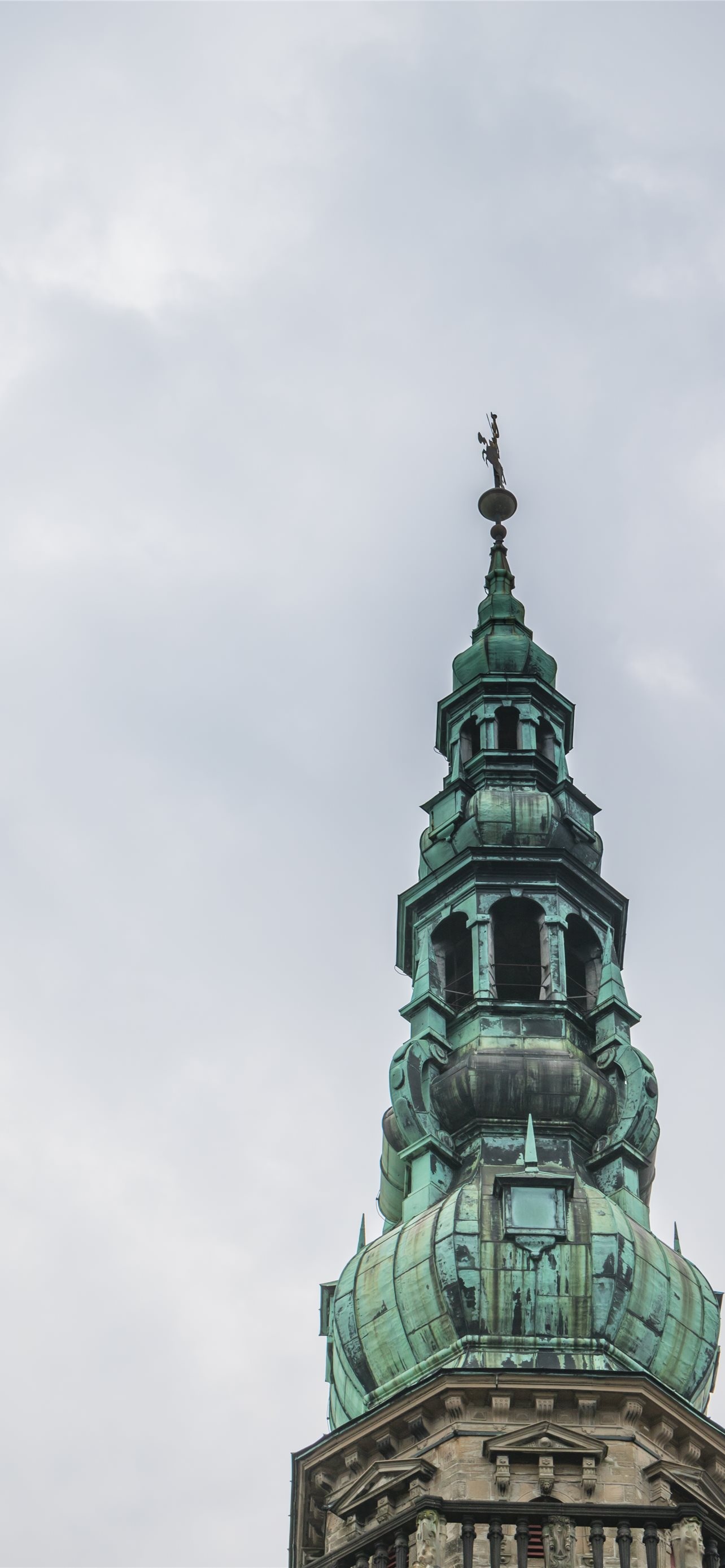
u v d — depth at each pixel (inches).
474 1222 4035.4
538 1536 3631.9
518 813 4672.7
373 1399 3976.4
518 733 4864.7
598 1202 4099.4
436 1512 3599.9
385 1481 3799.2
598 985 4527.6
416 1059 4352.9
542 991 4456.2
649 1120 4315.9
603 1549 3567.9
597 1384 3816.4
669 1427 3823.8
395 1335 3988.7
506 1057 4330.7
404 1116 4303.6
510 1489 3727.9
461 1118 4301.2
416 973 4557.1
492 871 4574.3
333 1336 4082.2
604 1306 3951.8
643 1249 4042.8
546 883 4566.9
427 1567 3555.6
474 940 4490.7
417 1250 4028.1
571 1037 4397.1
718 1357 4042.8
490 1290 3961.6
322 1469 3922.2
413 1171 4244.6
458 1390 3816.4
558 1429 3759.8
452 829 4680.1
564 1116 4286.4
